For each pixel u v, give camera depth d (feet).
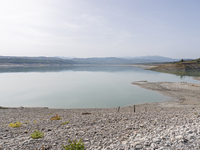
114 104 133.80
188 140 26.11
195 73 465.47
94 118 62.18
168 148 24.03
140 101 141.79
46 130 46.14
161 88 204.03
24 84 272.72
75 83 280.31
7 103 146.20
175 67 612.70
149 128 40.01
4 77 389.60
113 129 42.98
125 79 333.21
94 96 170.09
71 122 56.75
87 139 35.19
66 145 29.53
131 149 25.34
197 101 131.64
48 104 139.74
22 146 31.40
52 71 628.28
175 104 122.62
